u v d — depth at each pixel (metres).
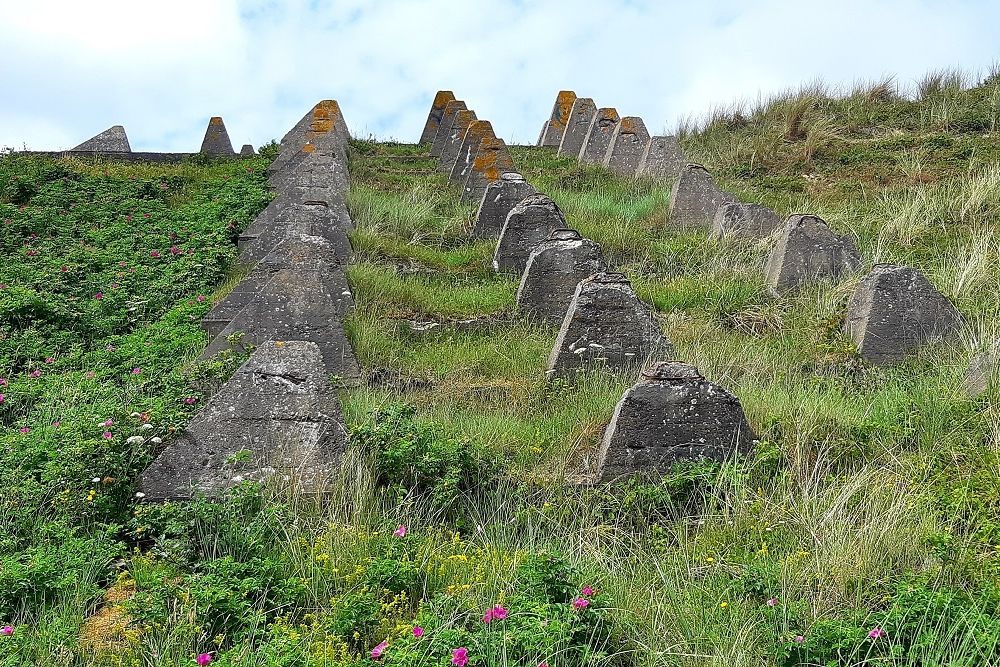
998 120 17.89
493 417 8.07
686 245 12.50
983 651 4.96
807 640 5.18
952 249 12.16
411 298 10.70
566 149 19.56
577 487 7.14
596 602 5.40
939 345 9.47
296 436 6.95
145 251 13.02
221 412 7.02
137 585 5.75
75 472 6.70
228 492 6.57
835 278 11.15
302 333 9.12
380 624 5.37
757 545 6.33
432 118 21.66
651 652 5.23
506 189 13.38
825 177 16.42
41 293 11.42
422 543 6.19
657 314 10.59
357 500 6.58
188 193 16.69
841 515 6.38
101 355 9.84
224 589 5.49
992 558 5.86
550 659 4.98
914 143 17.30
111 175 17.59
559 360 8.86
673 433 7.26
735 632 5.39
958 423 7.61
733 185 16.20
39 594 5.61
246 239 12.73
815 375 9.17
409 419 7.39
